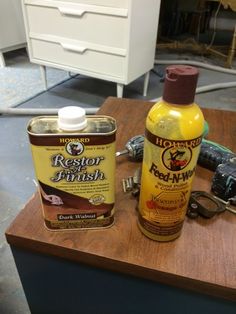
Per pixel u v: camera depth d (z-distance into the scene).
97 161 0.36
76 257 0.41
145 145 0.35
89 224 0.42
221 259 0.39
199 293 0.38
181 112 0.31
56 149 0.35
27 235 0.42
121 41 1.49
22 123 1.66
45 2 1.56
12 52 2.70
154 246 0.40
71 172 0.37
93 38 1.55
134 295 0.43
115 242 0.41
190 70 0.31
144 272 0.38
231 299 0.37
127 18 1.40
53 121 0.36
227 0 2.25
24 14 1.68
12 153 1.44
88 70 1.69
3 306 0.86
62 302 0.50
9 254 0.99
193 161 0.34
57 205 0.39
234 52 2.54
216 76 2.34
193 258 0.39
